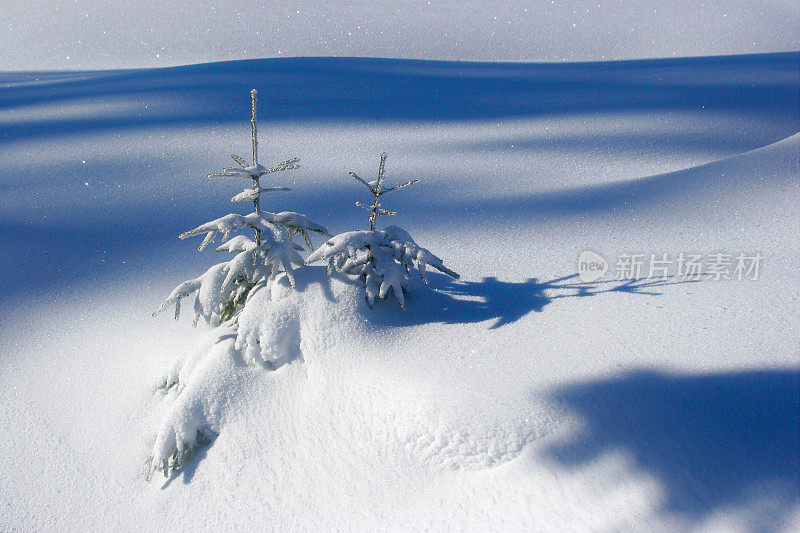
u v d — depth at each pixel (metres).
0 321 3.49
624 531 1.77
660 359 2.18
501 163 6.31
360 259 2.77
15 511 2.41
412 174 6.06
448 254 3.69
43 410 2.82
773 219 3.40
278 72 13.52
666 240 3.41
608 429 1.97
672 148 6.65
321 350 2.51
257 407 2.48
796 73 11.46
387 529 2.07
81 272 4.02
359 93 11.05
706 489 1.78
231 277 2.67
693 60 15.52
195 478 2.39
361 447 2.25
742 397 1.97
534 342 2.40
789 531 1.63
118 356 3.08
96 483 2.51
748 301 2.51
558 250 3.54
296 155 6.99
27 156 7.17
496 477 2.01
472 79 13.06
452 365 2.31
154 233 4.65
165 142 7.66
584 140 7.14
